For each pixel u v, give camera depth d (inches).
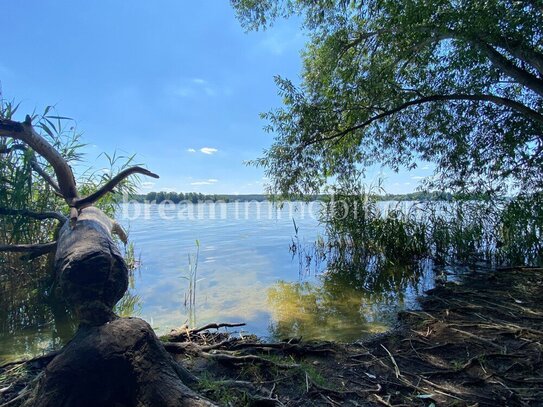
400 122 313.1
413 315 170.7
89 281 97.8
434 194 324.5
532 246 283.1
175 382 86.8
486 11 182.2
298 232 523.2
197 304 197.9
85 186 224.1
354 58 282.4
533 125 270.2
